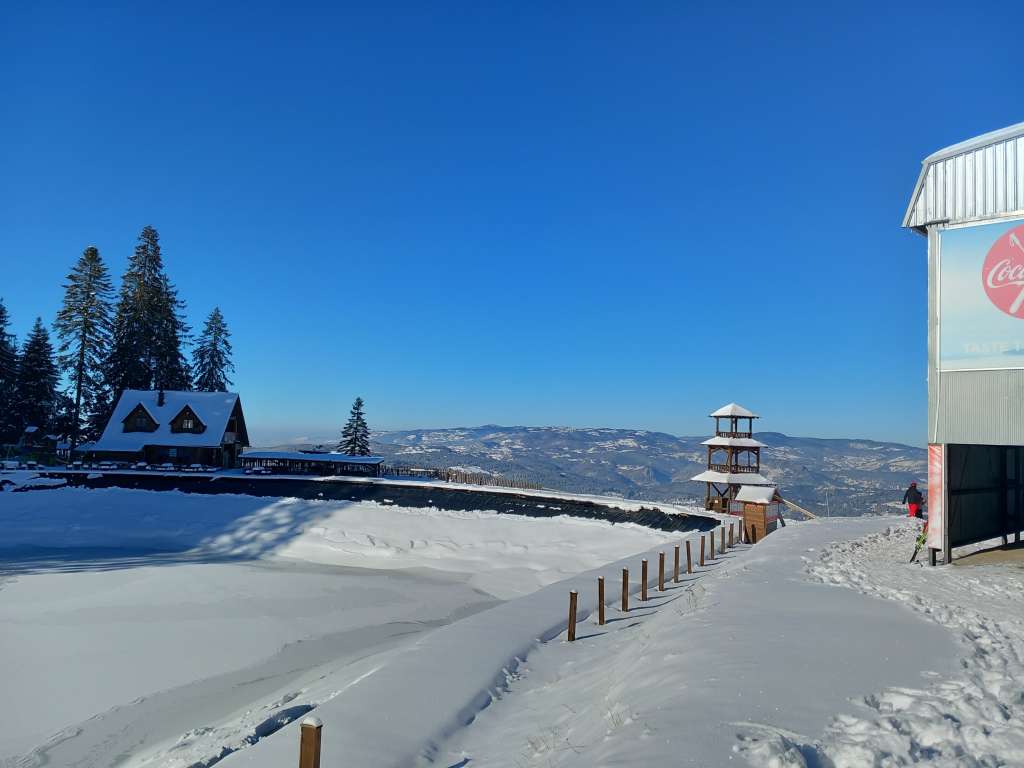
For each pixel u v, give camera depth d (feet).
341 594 102.22
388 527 142.72
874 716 20.17
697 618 36.58
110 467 199.21
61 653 73.61
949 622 33.32
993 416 52.44
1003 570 52.60
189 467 202.69
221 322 278.87
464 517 145.18
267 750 24.32
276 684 64.80
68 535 147.54
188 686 64.59
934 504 56.03
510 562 121.08
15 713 57.98
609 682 30.91
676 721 21.03
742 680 24.38
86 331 226.38
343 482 173.88
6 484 176.86
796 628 32.22
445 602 99.71
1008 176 51.98
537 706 30.91
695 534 99.81
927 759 16.93
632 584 61.87
